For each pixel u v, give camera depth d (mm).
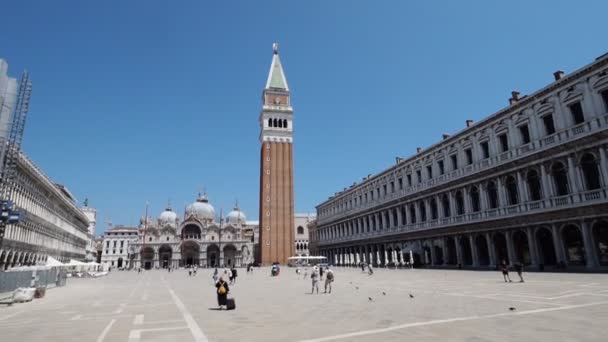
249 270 97812
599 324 14734
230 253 169500
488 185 60781
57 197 83750
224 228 169875
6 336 16375
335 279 51750
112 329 17547
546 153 49594
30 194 63844
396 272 64375
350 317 18875
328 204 136125
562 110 48375
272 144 147875
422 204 79812
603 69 43281
